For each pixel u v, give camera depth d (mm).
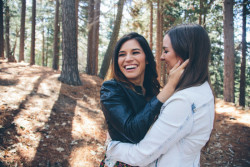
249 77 20797
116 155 982
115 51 1181
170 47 974
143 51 1191
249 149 4141
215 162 3729
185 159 874
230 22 7480
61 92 6402
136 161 902
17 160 2756
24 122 3752
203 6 11555
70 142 3641
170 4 11180
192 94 837
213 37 14992
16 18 20453
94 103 6414
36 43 30625
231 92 7473
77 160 3203
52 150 3256
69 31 7363
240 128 4957
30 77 7477
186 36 917
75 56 7633
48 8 20234
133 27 10445
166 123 830
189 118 819
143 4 9750
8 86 5691
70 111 5098
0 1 14453
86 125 4551
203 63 906
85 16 16953
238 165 3660
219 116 5922
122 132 938
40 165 2834
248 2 9461
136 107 1018
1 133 3176
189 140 857
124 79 1156
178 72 916
